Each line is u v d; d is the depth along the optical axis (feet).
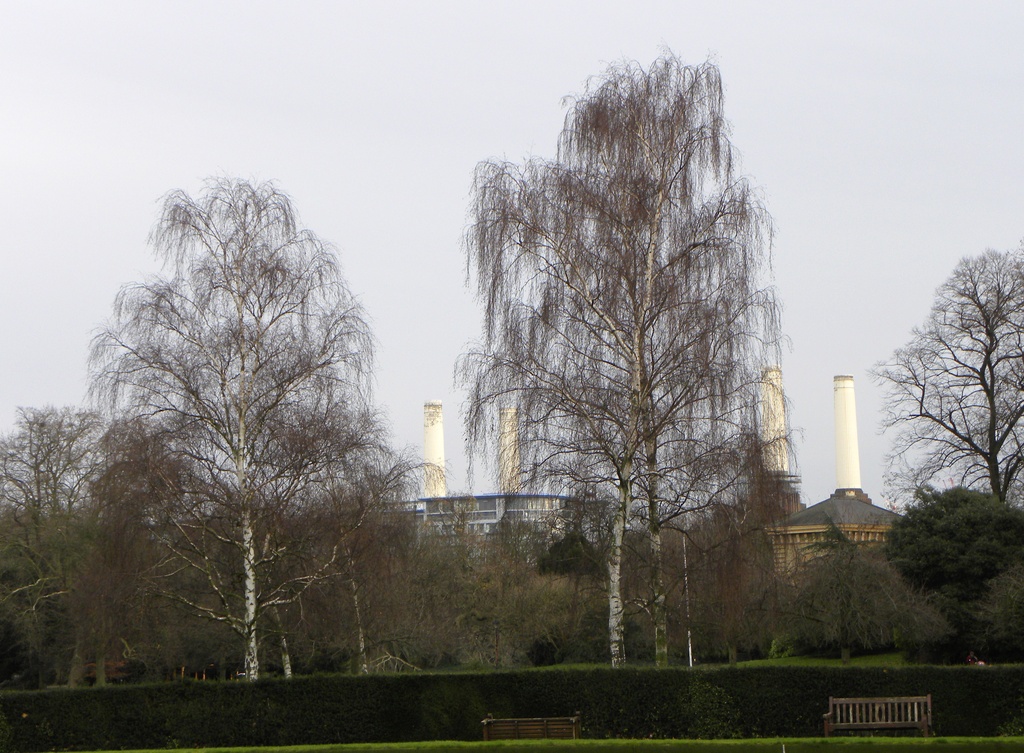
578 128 134.31
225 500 146.30
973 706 116.98
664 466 127.65
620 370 130.31
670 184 132.46
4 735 125.08
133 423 143.02
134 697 126.93
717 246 128.57
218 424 148.36
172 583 161.99
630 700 121.80
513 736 115.55
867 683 119.03
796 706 119.44
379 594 169.89
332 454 149.89
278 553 150.30
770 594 181.37
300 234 154.81
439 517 286.66
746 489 124.47
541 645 287.89
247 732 126.00
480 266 132.05
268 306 151.84
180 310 148.15
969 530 233.14
